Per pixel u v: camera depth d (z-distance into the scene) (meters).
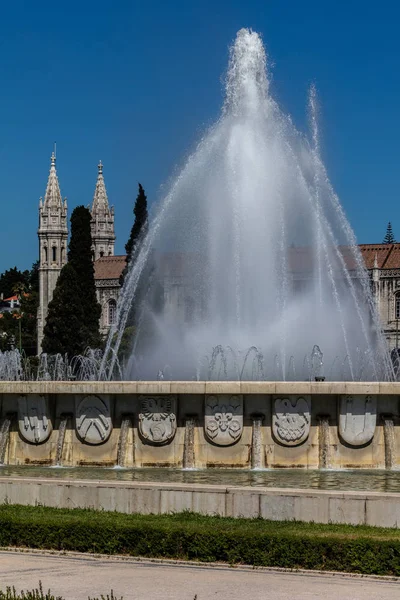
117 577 17.75
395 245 149.25
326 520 20.91
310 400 28.59
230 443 28.59
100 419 29.33
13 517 20.58
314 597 16.41
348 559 18.31
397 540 18.52
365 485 25.58
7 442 30.22
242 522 20.61
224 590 16.83
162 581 17.45
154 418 28.89
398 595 16.61
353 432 28.47
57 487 22.62
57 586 17.08
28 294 190.38
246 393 28.44
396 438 28.70
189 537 19.20
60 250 171.38
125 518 20.97
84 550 19.75
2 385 30.00
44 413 29.89
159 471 28.27
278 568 18.45
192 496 21.72
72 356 105.94
